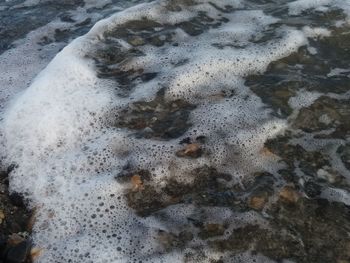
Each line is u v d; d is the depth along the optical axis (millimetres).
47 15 1167
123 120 806
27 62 995
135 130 789
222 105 835
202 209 675
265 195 685
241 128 788
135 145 760
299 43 984
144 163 732
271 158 746
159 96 852
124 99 841
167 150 750
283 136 780
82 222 658
